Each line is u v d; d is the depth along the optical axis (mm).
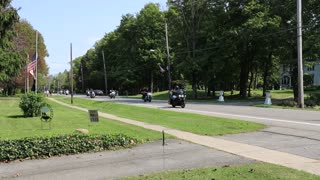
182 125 19047
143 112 30484
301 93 32531
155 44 96625
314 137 14258
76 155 11477
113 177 8781
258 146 12594
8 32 40125
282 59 47438
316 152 11336
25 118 25625
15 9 39438
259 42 50969
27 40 74438
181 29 61906
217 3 56625
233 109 31547
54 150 11516
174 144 13188
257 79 98062
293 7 43281
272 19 45844
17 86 85188
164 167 9641
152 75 97562
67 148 11727
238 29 50250
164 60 93375
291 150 11742
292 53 44156
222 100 49844
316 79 99500
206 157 10805
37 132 16844
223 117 23234
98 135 13758
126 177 8664
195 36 60750
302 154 11055
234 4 55094
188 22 61250
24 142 12164
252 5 52031
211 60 56125
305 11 42469
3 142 12305
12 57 41250
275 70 74188
